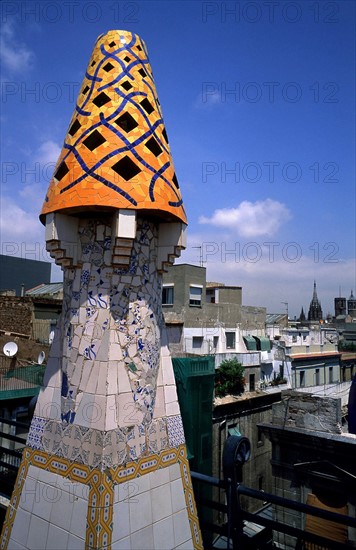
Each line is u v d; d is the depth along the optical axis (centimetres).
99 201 548
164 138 666
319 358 4306
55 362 615
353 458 1484
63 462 551
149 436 575
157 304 634
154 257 631
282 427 1647
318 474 1545
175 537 568
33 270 4919
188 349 3369
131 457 544
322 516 499
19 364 2680
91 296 577
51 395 600
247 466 3041
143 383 579
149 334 601
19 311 3048
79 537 502
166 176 616
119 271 580
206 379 2230
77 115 635
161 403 609
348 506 1477
